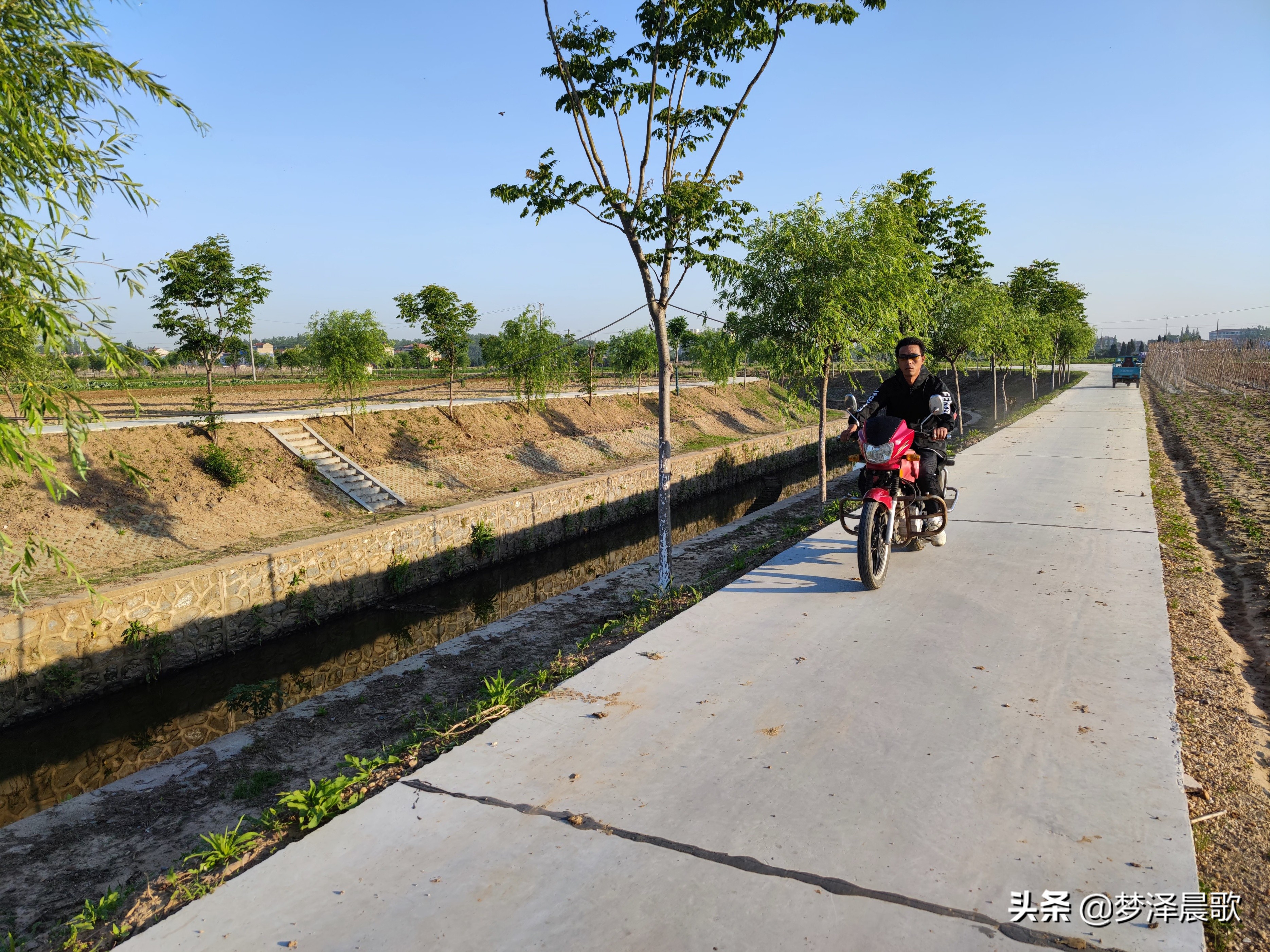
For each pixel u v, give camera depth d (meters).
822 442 13.01
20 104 4.21
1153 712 3.62
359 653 12.30
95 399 29.22
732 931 2.27
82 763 8.84
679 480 25.52
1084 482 10.36
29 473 4.16
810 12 7.85
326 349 21.31
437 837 2.85
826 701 3.85
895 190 12.58
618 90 8.19
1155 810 2.83
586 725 3.72
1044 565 6.22
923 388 6.07
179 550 13.30
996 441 15.96
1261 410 25.19
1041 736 3.41
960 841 2.68
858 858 2.60
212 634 11.97
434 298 24.38
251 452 17.41
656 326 8.40
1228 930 2.32
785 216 12.09
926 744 3.38
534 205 8.41
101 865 4.36
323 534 14.93
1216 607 5.52
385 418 22.42
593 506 21.38
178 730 9.65
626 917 2.35
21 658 9.77
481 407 26.22
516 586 16.11
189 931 2.41
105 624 10.59
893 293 12.20
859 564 5.54
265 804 5.00
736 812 2.90
